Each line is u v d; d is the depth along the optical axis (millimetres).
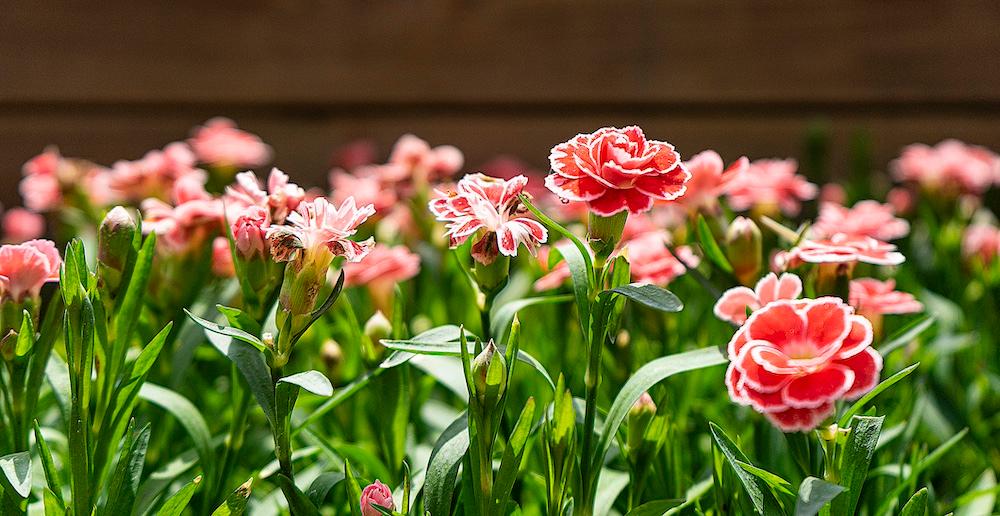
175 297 785
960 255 1012
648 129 1325
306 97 1315
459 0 1316
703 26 1298
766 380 636
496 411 660
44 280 694
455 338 695
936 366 897
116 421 700
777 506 658
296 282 659
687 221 825
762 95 1297
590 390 683
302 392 810
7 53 1287
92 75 1297
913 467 741
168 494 748
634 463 716
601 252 670
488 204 669
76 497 669
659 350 853
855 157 1114
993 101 1287
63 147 1316
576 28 1312
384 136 1339
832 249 712
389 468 750
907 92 1286
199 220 756
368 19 1317
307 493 695
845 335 636
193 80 1305
